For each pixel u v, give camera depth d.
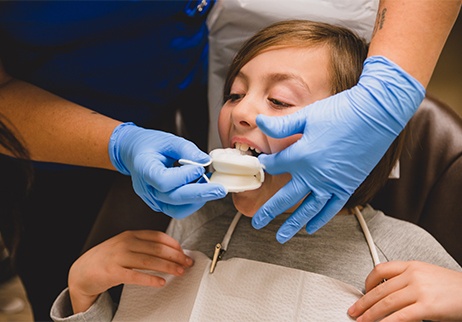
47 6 0.88
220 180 0.76
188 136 1.25
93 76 1.07
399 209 1.14
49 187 1.36
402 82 0.75
